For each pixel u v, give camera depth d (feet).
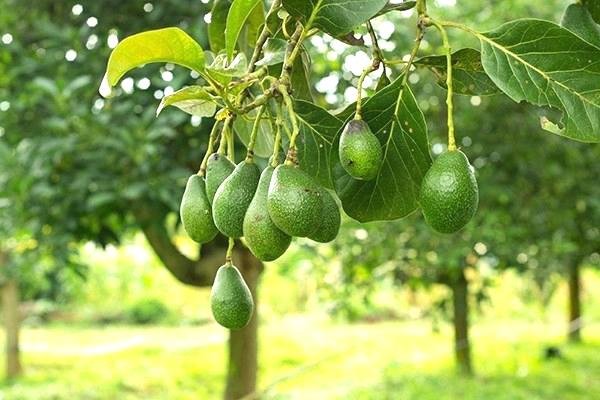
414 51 4.71
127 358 36.01
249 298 4.89
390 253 21.76
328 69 16.48
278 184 4.30
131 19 16.01
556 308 53.62
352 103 4.97
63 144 13.79
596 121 4.47
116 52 4.43
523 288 35.94
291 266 23.04
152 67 15.06
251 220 4.39
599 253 30.22
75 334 48.21
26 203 14.75
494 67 4.50
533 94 4.46
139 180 14.35
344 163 4.45
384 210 5.07
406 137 4.87
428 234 21.45
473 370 28.99
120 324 55.72
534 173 23.32
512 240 22.41
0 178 14.62
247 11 4.62
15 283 31.63
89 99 15.49
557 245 23.21
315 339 40.24
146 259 51.60
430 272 24.31
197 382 31.17
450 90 4.44
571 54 4.45
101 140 13.94
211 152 4.96
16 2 16.63
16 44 15.84
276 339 40.40
